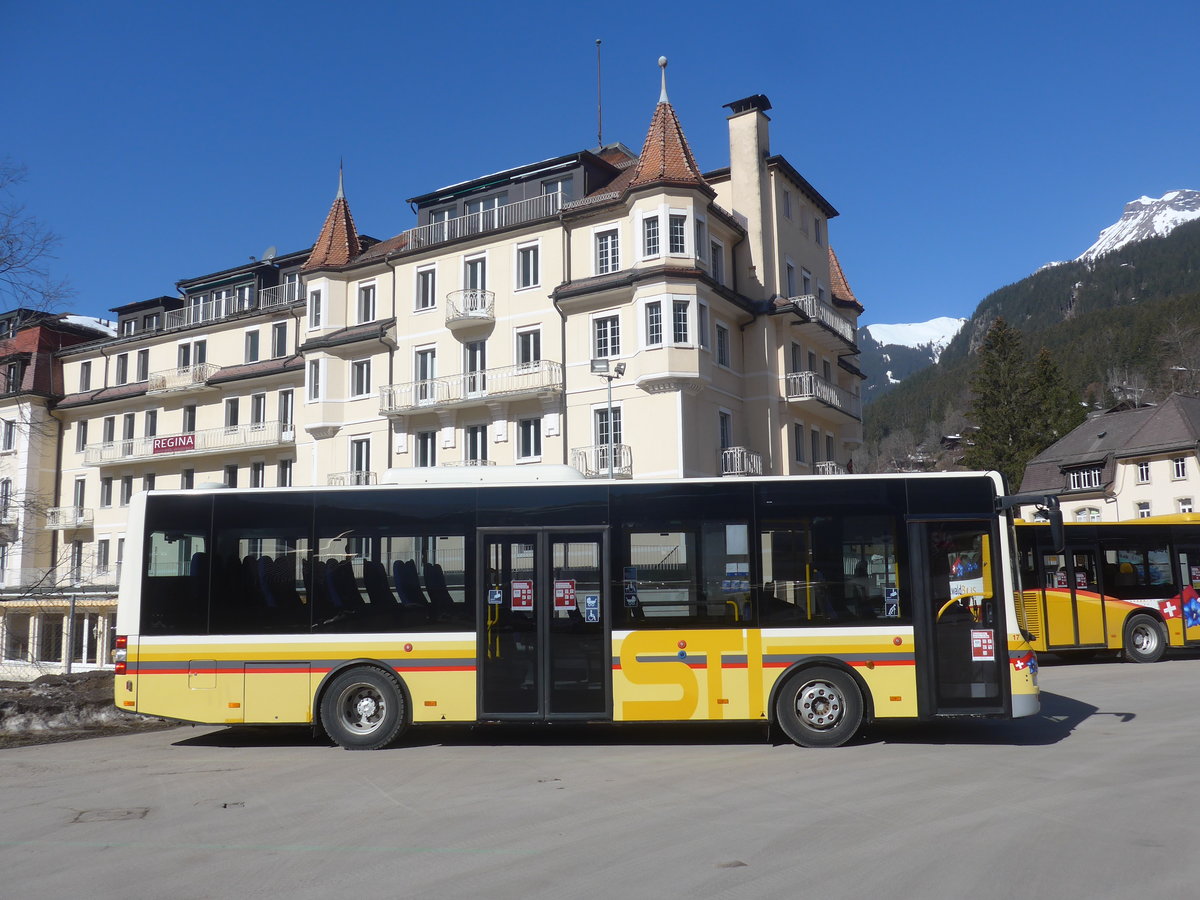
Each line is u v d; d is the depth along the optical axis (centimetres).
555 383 3584
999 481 1153
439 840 729
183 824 793
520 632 1160
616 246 3609
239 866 667
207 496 1212
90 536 5344
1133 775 926
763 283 3812
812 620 1135
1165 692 1557
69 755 1170
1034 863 640
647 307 3397
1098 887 589
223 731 1363
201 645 1183
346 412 4194
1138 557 2131
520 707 1146
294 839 739
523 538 1176
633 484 1179
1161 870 621
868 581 1141
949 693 1116
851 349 4372
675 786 918
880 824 751
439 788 930
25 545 5334
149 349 5334
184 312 5266
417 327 3994
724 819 778
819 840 706
